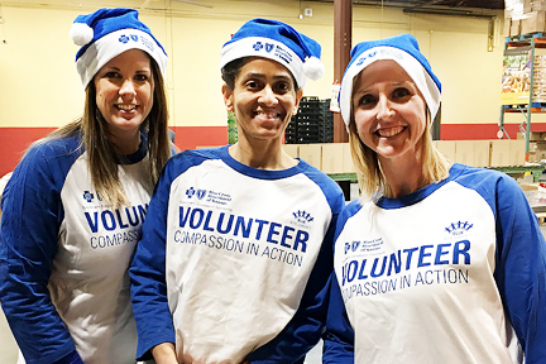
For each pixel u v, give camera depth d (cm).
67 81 773
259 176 119
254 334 109
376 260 101
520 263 89
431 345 90
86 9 764
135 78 120
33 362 114
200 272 114
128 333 130
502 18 1009
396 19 942
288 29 118
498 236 92
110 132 126
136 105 120
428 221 97
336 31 475
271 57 111
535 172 452
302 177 121
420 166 103
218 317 111
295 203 118
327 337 116
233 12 844
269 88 113
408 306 93
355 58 101
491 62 1021
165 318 116
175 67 827
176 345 113
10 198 113
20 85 750
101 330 125
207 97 851
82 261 119
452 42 987
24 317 112
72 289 123
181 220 119
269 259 113
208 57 842
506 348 90
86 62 117
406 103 97
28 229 112
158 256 122
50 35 753
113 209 122
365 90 100
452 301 89
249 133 117
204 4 803
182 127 844
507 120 1044
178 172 125
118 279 125
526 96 470
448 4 952
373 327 98
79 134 123
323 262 119
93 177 120
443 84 994
